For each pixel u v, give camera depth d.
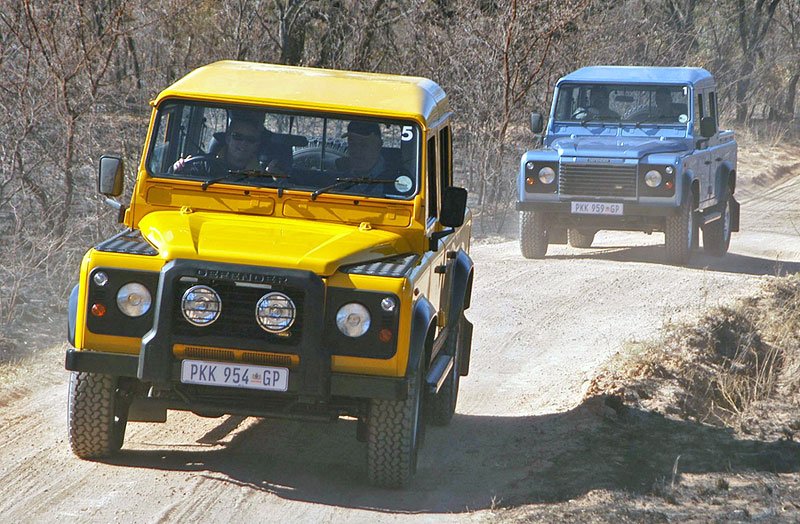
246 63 18.45
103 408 15.55
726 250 42.94
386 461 15.39
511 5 50.91
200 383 14.45
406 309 14.45
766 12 98.44
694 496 16.05
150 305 14.55
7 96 33.16
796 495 16.30
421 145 16.20
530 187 37.94
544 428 19.58
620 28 64.06
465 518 14.74
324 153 16.28
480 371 24.20
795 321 29.25
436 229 17.09
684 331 26.50
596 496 15.79
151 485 15.29
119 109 37.75
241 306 14.38
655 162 36.75
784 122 96.44
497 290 32.53
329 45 57.41
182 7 40.59
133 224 16.30
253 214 16.14
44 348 23.59
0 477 15.38
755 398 23.31
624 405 20.59
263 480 15.87
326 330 14.43
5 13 33.00
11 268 27.70
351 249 15.02
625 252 41.91
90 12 35.34
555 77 55.25
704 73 40.56
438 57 53.62
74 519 13.96
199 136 16.36
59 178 34.84
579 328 28.25
